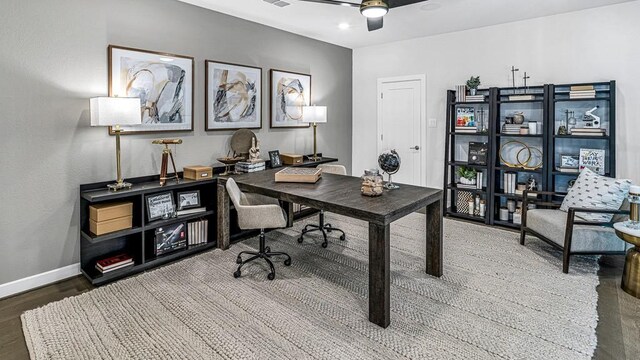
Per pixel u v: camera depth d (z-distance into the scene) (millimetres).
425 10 4000
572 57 4113
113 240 3213
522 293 2625
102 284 2840
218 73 4012
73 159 2973
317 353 1957
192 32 3746
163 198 3279
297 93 5082
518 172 4480
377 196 2684
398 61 5570
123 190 3006
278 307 2447
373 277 2225
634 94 3785
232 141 4188
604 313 2344
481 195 4754
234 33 4172
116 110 2822
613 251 2953
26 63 2682
